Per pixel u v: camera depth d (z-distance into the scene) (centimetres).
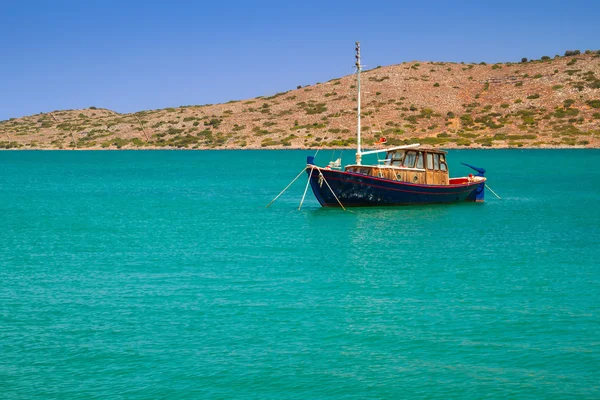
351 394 1967
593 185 8869
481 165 13212
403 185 5678
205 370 2127
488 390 1980
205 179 10794
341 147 19688
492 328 2481
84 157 19838
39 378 2078
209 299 2883
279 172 12319
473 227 4897
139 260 3762
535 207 6206
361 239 4384
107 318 2625
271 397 1953
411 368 2130
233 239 4456
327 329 2478
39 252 4047
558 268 3466
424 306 2766
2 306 2798
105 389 2005
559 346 2297
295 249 4053
